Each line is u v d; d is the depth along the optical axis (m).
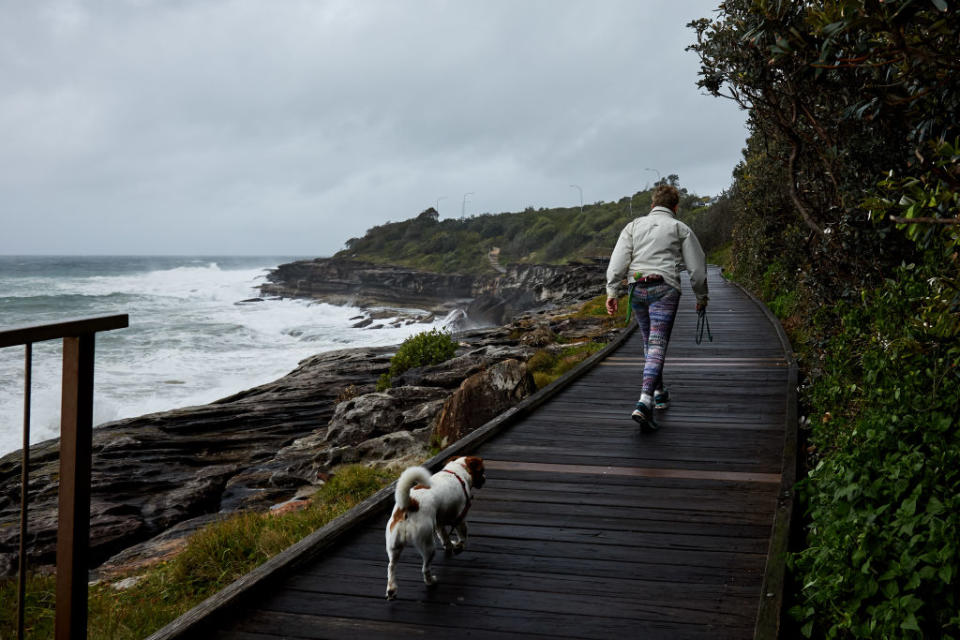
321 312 56.09
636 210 81.50
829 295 7.61
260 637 2.92
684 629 2.89
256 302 65.19
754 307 17.20
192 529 7.52
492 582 3.38
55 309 51.59
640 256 5.96
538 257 80.81
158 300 62.62
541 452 5.59
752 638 2.80
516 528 4.05
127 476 9.92
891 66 3.48
